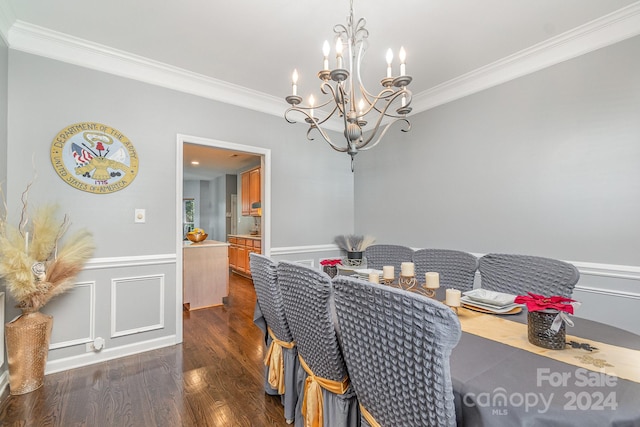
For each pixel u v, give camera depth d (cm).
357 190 407
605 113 208
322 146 383
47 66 218
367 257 252
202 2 183
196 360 234
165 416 167
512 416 69
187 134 278
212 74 277
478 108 280
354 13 192
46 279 196
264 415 169
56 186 220
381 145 376
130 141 249
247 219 675
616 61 204
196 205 870
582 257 218
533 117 243
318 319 122
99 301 234
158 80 263
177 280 269
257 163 623
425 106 324
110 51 236
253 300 415
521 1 184
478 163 280
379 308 85
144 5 186
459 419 77
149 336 254
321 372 132
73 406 175
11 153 205
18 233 187
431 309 73
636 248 196
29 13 193
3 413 168
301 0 181
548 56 234
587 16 200
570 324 97
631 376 80
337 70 133
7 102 204
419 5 186
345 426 124
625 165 200
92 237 231
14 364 186
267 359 184
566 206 226
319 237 377
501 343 102
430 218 321
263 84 297
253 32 214
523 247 249
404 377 83
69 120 225
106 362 230
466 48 236
